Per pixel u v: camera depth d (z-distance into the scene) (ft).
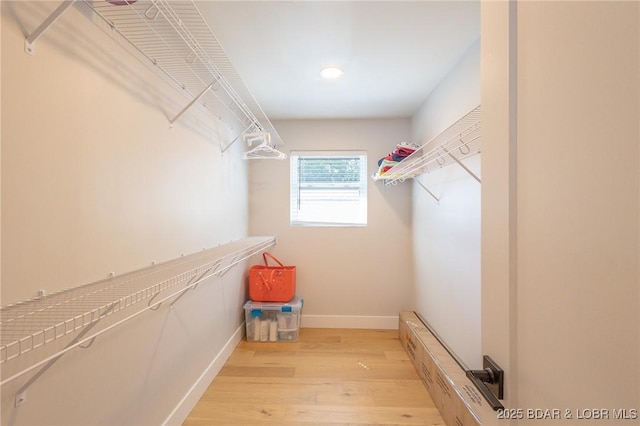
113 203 3.70
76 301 2.88
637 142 1.15
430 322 8.24
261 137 7.45
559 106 1.52
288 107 9.17
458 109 6.33
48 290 2.83
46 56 2.81
